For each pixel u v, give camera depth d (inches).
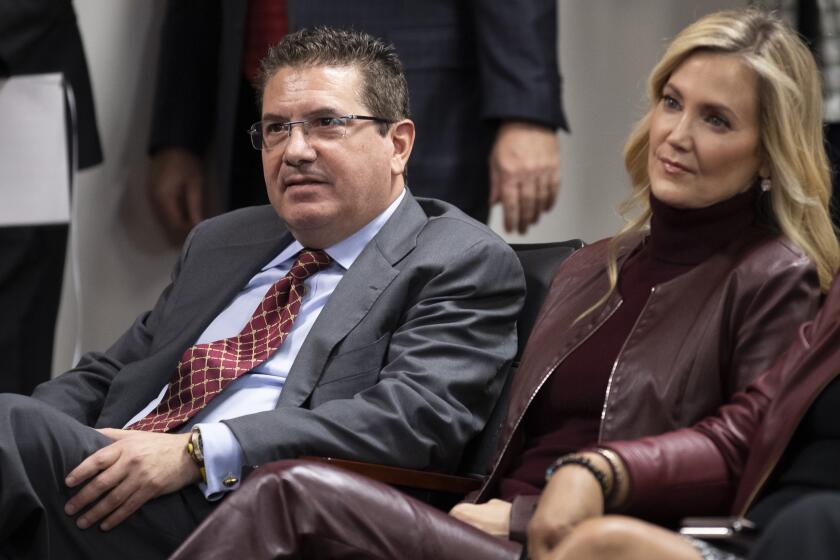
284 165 395.2
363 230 405.1
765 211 341.4
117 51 635.5
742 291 327.3
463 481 367.2
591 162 644.1
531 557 286.5
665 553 249.4
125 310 641.0
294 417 363.9
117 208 637.9
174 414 390.0
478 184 528.4
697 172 333.1
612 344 343.3
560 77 527.5
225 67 569.0
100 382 422.6
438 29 525.7
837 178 467.2
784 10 524.7
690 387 324.5
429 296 392.2
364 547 297.7
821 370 297.4
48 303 582.6
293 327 398.6
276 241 422.6
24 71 568.4
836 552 239.5
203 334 414.0
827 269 340.8
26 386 576.7
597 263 364.5
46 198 569.3
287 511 297.4
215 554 293.1
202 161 624.1
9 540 339.9
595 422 340.8
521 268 406.6
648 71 639.8
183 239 633.6
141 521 357.1
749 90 330.3
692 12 635.5
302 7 525.7
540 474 341.4
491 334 392.2
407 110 411.5
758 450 295.3
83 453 350.6
